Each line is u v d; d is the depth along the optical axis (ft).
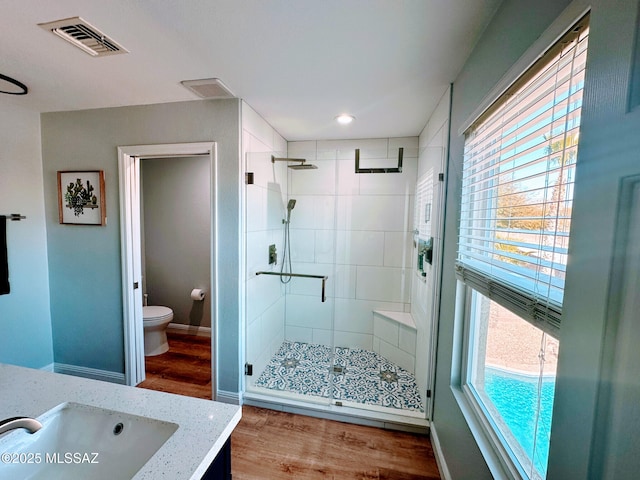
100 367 7.92
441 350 5.97
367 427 6.53
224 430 2.83
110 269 7.58
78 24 4.01
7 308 7.18
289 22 3.94
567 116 2.32
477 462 3.73
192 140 6.74
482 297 4.52
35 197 7.61
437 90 5.99
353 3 3.56
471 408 4.40
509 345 3.59
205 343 10.84
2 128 6.89
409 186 8.93
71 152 7.47
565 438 1.85
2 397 3.24
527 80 2.95
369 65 5.07
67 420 3.12
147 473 2.30
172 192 11.36
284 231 9.65
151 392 3.40
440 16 3.78
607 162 1.56
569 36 2.24
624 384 1.41
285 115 7.50
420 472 5.35
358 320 9.71
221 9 3.69
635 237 1.38
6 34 4.22
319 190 9.57
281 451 5.74
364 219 9.37
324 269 9.75
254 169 7.31
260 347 8.16
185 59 4.91
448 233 5.75
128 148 7.06
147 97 6.52
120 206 7.31
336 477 5.16
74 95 6.45
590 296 1.65
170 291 11.73
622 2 1.49
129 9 3.70
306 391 7.48
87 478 2.84
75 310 7.89
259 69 5.24
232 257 6.79
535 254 2.81
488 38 3.90
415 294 8.47
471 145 4.59
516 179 3.15
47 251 7.91
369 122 7.98
